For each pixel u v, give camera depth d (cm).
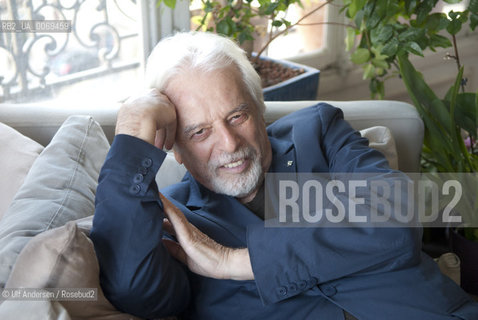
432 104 164
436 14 176
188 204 129
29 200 111
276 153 132
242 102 116
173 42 118
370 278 109
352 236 105
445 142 166
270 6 186
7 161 126
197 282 120
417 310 105
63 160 123
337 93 293
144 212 101
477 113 162
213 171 120
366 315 107
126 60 201
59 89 188
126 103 111
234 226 125
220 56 115
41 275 88
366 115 155
